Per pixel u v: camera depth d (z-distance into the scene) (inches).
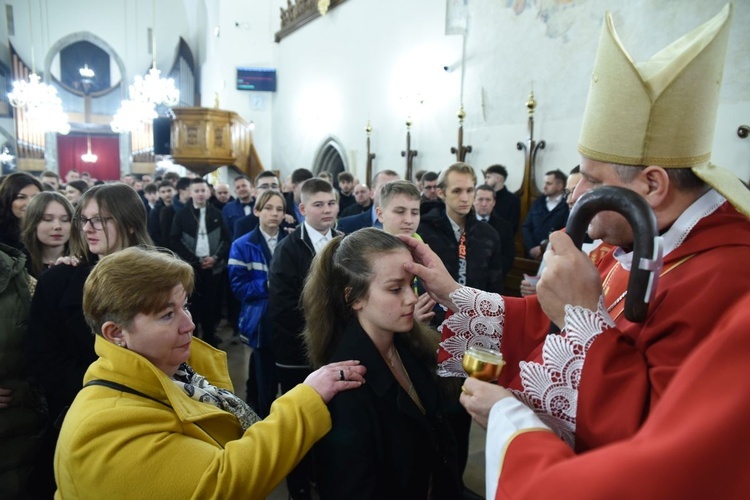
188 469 33.3
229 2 419.8
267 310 106.3
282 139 415.2
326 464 40.5
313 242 91.0
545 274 31.5
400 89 262.4
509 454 26.1
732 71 122.2
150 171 682.8
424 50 243.1
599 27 156.7
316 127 357.4
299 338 86.5
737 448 19.1
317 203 90.7
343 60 320.2
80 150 689.6
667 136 30.9
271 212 114.6
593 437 27.7
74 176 345.1
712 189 32.6
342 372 41.4
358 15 302.0
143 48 642.8
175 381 41.0
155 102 416.2
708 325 26.8
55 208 80.9
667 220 32.5
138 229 64.5
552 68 174.6
